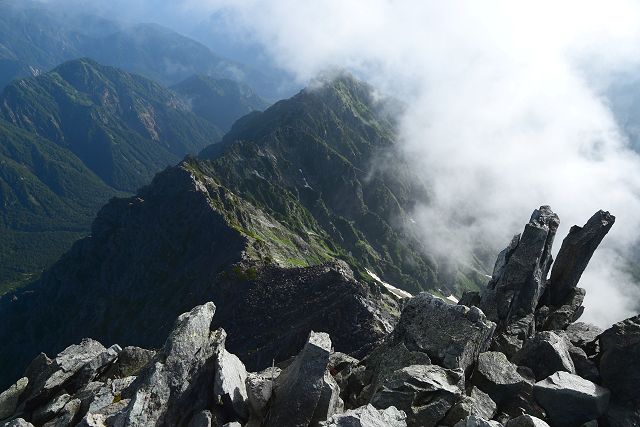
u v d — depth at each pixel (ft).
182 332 80.79
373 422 64.34
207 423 71.00
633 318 91.81
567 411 80.18
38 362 106.63
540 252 118.32
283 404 73.77
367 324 380.37
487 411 77.97
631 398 83.05
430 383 77.92
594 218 128.77
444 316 93.76
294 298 443.32
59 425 82.69
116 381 90.94
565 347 94.32
